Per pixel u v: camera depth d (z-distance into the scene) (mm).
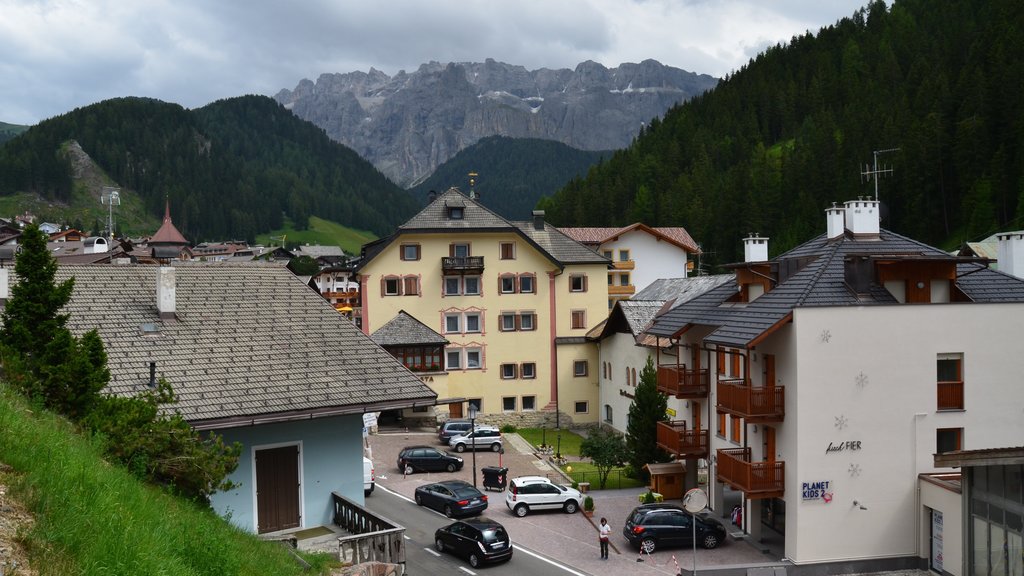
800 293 30328
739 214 118125
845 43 176125
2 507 9359
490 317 63031
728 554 31438
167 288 21781
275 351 21766
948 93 112000
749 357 32469
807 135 140125
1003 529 23859
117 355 19953
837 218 34781
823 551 28734
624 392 56312
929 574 28422
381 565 17219
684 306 41219
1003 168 92250
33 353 16344
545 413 63531
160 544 10789
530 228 67750
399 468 46500
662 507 33062
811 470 28719
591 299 65000
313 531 20188
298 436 20453
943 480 28438
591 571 29750
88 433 14711
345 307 111000
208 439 18719
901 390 29219
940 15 166625
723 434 36375
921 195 100500
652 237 89500
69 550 9109
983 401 29703
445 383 61812
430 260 62156
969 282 32500
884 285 30938
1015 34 111562
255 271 24953
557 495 38469
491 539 30016
